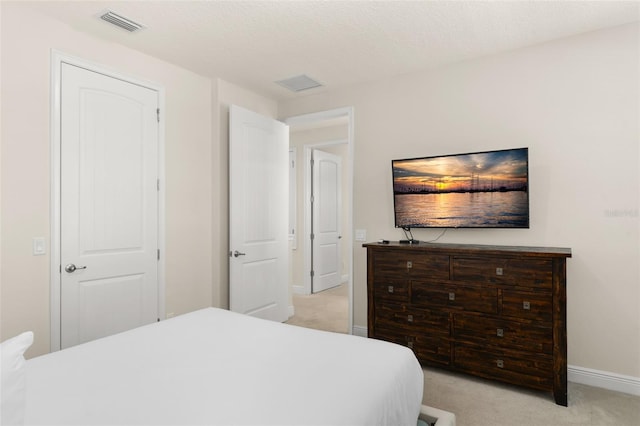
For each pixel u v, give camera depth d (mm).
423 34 2695
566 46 2738
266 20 2512
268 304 4004
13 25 2301
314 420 1068
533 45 2863
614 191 2580
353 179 3750
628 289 2533
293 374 1373
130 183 2945
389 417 1247
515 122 2938
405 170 3291
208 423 1049
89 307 2674
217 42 2850
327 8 2357
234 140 3586
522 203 2766
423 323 2842
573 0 2244
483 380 2715
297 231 5895
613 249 2582
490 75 3047
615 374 2562
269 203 4027
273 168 4090
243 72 3463
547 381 2383
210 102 3637
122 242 2883
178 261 3328
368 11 2391
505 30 2631
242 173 3682
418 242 3217
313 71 3426
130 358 1517
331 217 6281
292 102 4254
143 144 3045
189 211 3432
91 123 2697
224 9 2375
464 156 2990
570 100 2725
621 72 2557
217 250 3615
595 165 2641
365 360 1514
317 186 5961
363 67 3320
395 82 3523
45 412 1102
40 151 2422
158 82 3166
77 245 2604
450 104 3230
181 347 1644
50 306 2457
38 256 2410
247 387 1267
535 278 2416
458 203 3039
